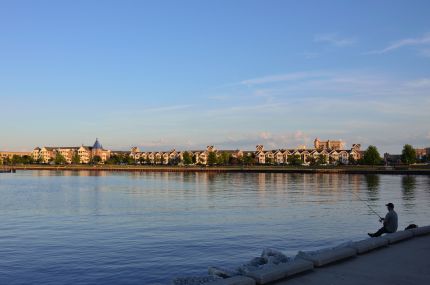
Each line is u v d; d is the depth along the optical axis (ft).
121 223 114.32
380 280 38.58
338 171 509.35
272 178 402.72
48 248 81.25
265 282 37.24
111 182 351.87
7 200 187.01
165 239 90.07
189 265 68.08
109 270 65.31
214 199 188.44
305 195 207.00
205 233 97.40
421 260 45.93
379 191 230.89
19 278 61.62
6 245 84.28
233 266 67.26
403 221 115.34
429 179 364.99
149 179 406.82
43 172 652.07
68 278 61.36
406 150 608.60
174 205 162.81
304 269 41.24
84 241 88.17
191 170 631.56
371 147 644.27
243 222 115.14
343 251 46.29
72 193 229.86
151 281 59.62
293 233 96.94
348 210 142.82
